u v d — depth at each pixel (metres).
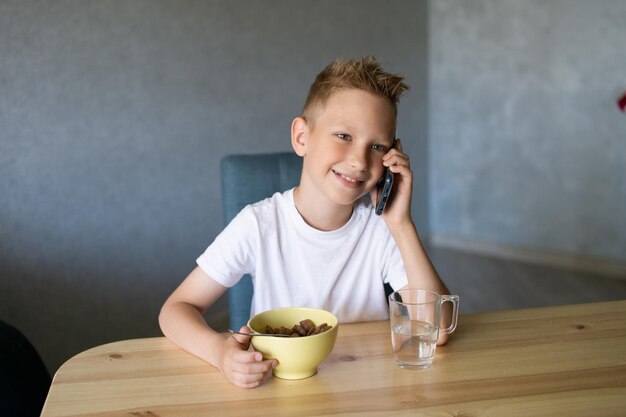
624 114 3.78
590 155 3.95
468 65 4.34
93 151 2.47
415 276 1.28
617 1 3.71
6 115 2.18
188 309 1.18
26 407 1.33
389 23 4.08
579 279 3.87
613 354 1.04
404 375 0.98
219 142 3.04
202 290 1.30
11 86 2.18
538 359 1.03
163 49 2.73
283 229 1.36
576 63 3.91
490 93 4.28
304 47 3.48
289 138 3.45
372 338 1.12
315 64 3.56
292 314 1.08
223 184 1.57
